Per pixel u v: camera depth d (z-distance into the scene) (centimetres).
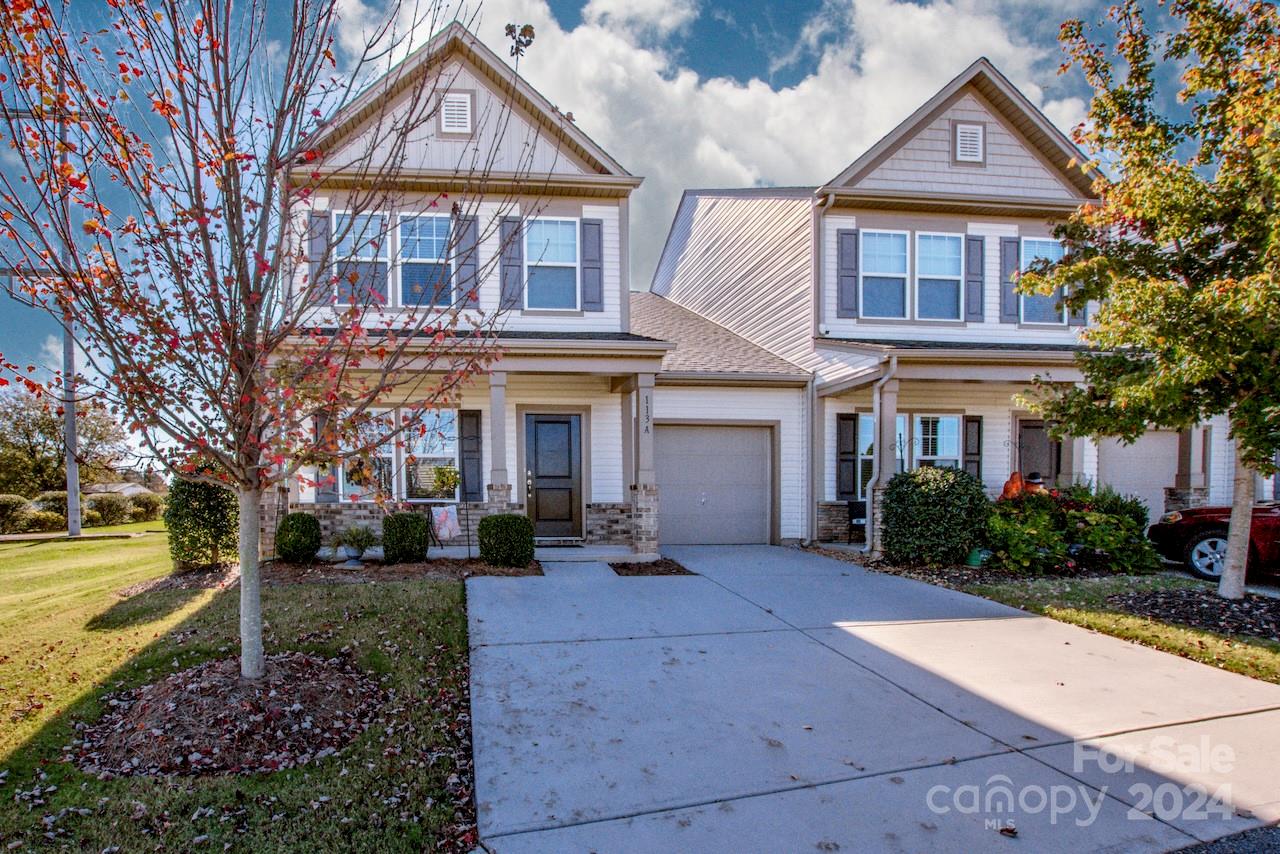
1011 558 898
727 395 1195
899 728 432
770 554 1080
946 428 1248
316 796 346
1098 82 745
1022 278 800
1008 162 1238
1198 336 609
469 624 624
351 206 509
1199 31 688
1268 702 473
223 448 438
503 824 325
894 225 1206
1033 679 517
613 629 628
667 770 376
